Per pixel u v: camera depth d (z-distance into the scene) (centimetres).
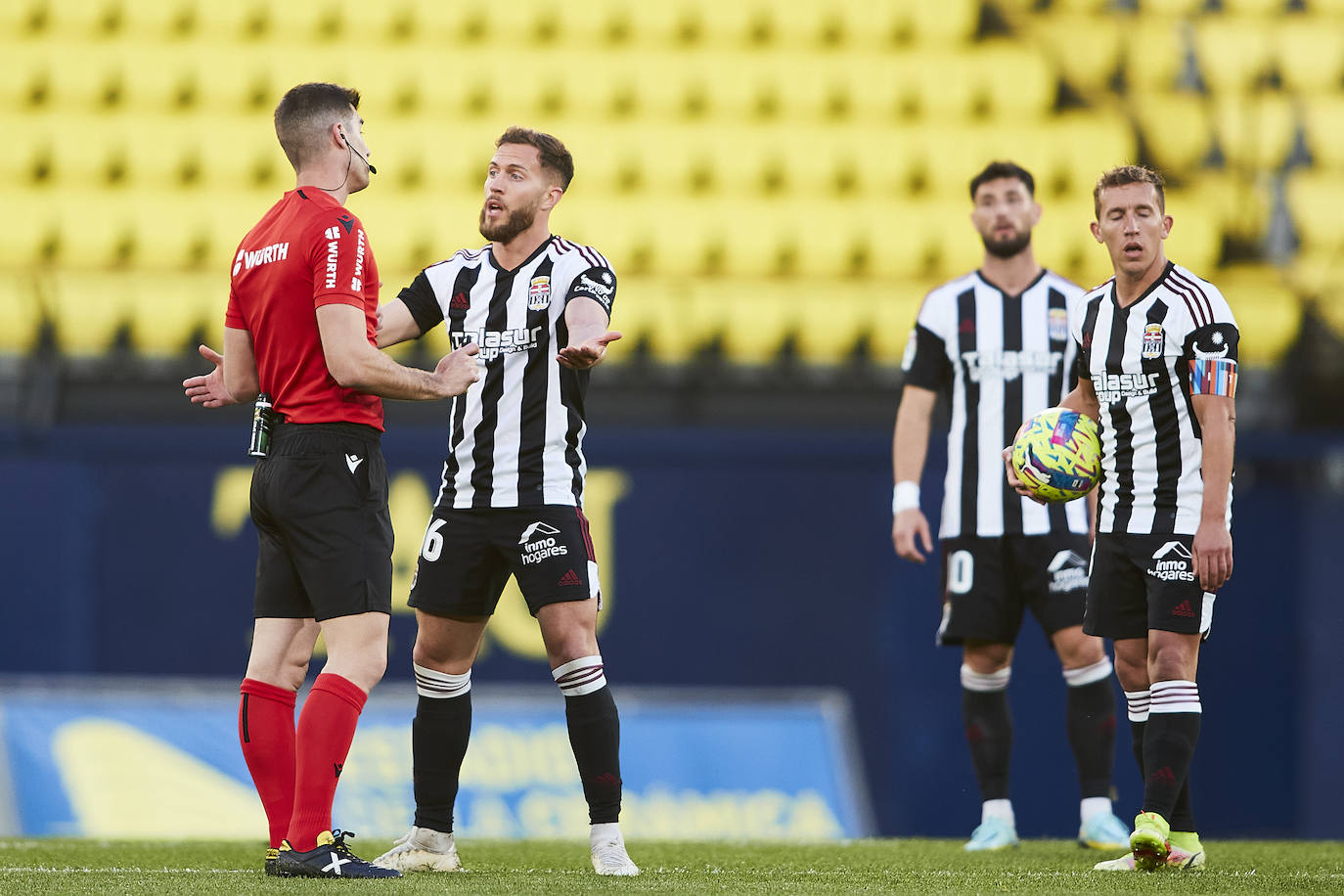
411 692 2681
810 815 2650
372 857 1437
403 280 3397
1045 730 2670
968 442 1703
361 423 1198
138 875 1168
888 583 2792
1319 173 3566
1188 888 1130
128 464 2786
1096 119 3656
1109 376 1345
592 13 3838
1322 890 1126
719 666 2777
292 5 3816
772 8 3847
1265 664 2772
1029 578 1658
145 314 3341
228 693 2739
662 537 2798
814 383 3178
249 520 2791
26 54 3725
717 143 3650
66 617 2742
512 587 2731
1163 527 1312
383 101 3688
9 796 2541
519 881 1116
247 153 3622
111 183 3562
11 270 3381
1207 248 3447
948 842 1762
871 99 3719
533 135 1283
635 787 2644
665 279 3428
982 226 1739
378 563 1191
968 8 3819
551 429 1252
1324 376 3231
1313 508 2795
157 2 3806
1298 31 3741
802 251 3503
